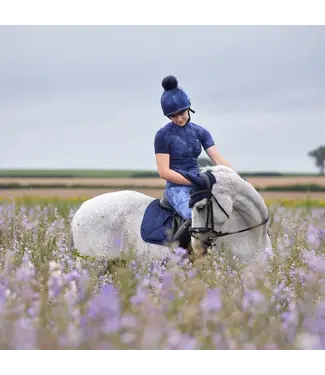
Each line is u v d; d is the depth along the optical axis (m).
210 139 14.62
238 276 11.84
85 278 9.02
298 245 15.36
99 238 14.38
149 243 14.19
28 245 15.18
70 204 28.02
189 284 10.64
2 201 26.08
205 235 13.10
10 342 7.20
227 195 13.17
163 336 7.05
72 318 7.68
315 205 37.44
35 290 9.27
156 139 14.23
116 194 14.95
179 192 14.14
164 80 14.14
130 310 7.88
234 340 7.26
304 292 10.40
